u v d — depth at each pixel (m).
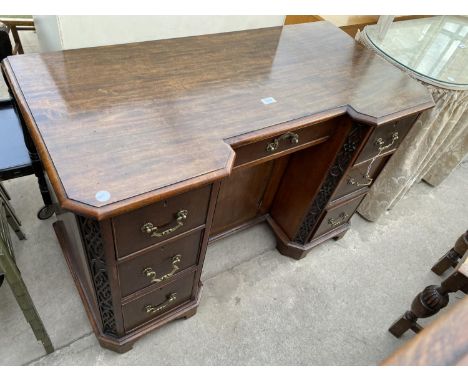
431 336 0.47
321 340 1.24
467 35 1.52
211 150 0.73
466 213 1.85
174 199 0.71
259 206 1.41
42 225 1.39
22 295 0.84
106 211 0.60
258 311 1.28
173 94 0.85
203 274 1.35
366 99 0.99
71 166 0.65
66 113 0.74
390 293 1.43
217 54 1.03
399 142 1.16
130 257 0.78
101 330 1.04
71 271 1.20
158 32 1.05
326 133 1.03
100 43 0.98
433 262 1.58
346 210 1.36
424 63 1.29
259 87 0.94
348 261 1.51
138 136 0.73
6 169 0.99
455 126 1.48
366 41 1.34
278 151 0.96
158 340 1.16
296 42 1.18
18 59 0.85
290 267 1.44
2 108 1.14
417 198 1.88
